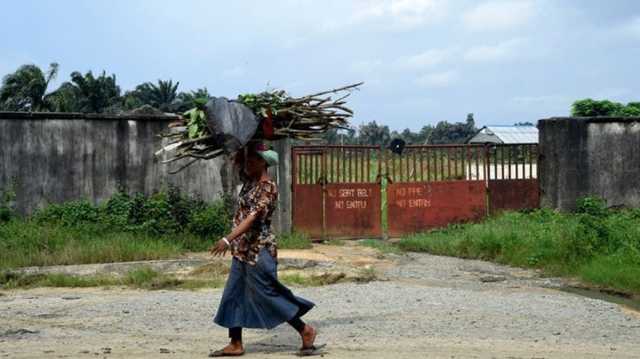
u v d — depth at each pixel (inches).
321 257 569.9
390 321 337.7
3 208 606.9
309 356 265.0
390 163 715.4
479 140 1812.3
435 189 724.0
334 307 375.9
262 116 287.7
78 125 633.0
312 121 312.5
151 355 270.2
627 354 275.9
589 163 741.3
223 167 652.7
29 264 520.4
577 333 315.3
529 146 738.8
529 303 390.6
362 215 705.0
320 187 693.3
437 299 399.5
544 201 737.0
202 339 303.7
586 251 542.9
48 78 1581.0
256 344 292.2
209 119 275.3
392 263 576.7
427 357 263.1
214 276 491.8
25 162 620.7
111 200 624.1
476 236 634.2
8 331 318.7
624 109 1055.6
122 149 642.8
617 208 745.6
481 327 324.5
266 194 269.1
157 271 498.9
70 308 376.8
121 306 379.9
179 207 621.0
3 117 614.5
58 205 617.0
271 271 266.2
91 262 528.1
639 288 454.3
